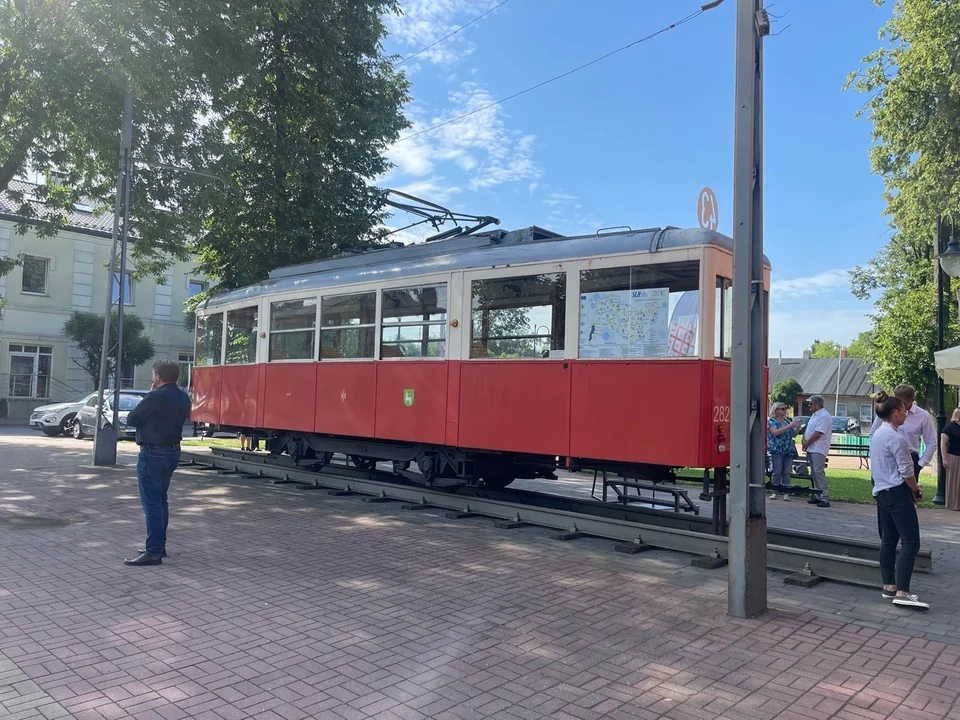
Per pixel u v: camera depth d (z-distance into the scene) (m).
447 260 9.49
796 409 61.00
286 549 7.39
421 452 10.12
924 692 4.11
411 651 4.61
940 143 16.95
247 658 4.45
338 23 20.05
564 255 8.23
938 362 12.01
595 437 7.79
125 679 4.09
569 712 3.77
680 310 7.32
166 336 37.09
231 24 15.73
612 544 7.88
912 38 18.00
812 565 6.73
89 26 13.98
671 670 4.37
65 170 17.98
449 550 7.47
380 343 10.27
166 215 16.48
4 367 32.09
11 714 3.62
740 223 5.58
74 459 15.11
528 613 5.43
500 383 8.70
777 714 3.79
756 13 5.64
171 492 11.05
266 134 19.42
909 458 5.93
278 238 19.67
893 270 33.72
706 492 7.16
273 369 12.26
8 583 6.01
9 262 19.48
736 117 5.66
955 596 6.24
